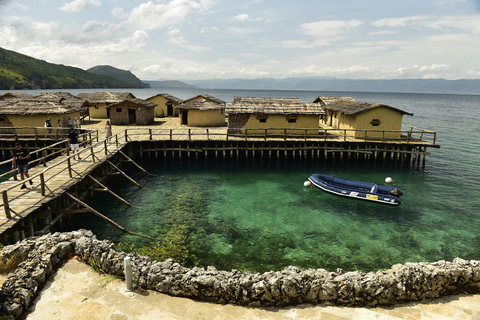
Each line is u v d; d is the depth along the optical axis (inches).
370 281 312.7
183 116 1583.4
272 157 1278.3
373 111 1200.2
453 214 744.3
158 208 762.8
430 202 820.6
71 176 660.7
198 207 770.2
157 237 614.5
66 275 330.0
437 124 2442.2
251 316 291.1
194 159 1242.0
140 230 643.5
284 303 308.0
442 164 1222.9
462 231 658.8
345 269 514.9
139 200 815.1
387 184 976.3
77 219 698.2
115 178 1012.5
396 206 786.8
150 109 1631.4
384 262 538.0
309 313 298.2
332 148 1187.3
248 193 872.9
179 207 768.3
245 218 707.4
